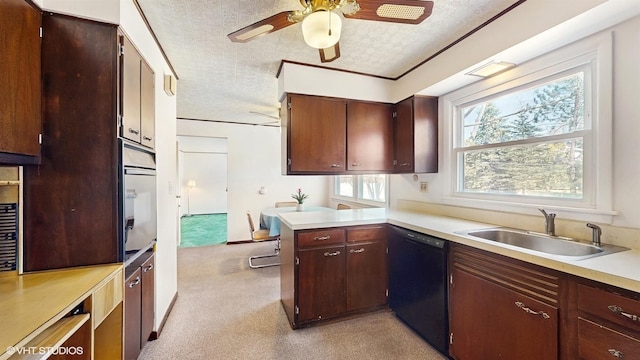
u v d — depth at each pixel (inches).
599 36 59.2
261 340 79.7
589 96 62.9
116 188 54.9
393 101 114.1
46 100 50.9
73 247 52.7
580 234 63.2
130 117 60.4
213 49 89.0
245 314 95.2
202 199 372.5
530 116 76.4
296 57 95.2
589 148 62.6
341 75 105.7
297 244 85.6
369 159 110.1
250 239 204.5
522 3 63.7
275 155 214.4
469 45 78.3
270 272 138.3
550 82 70.8
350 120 107.1
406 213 109.9
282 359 71.2
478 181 93.1
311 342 78.7
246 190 205.9
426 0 50.3
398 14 53.7
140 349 66.5
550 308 48.3
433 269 75.2
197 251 178.5
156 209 79.5
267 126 211.9
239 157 204.7
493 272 59.3
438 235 73.9
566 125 67.8
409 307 85.3
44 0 50.2
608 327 41.0
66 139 52.1
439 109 105.1
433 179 108.2
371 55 92.7
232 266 147.7
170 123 100.0
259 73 109.7
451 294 70.5
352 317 93.3
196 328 86.0
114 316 54.4
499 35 69.4
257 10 68.5
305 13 54.8
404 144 107.7
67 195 52.2
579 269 43.8
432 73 93.0
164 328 85.8
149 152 76.2
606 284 41.3
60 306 37.9
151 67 76.8
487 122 89.5
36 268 50.7
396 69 104.5
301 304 85.9
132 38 61.9
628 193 55.6
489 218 85.3
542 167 73.8
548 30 58.9
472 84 91.0
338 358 71.6
